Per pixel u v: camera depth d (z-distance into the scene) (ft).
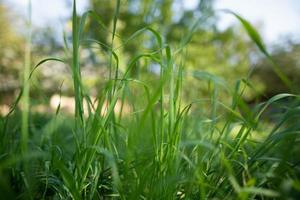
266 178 1.43
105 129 1.51
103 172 1.63
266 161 1.60
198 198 1.44
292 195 1.38
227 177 1.46
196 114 2.61
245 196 1.08
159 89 1.24
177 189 1.46
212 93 2.04
